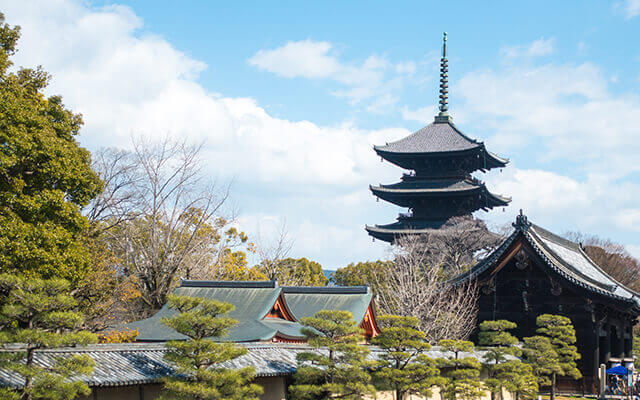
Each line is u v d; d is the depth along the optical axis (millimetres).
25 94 33219
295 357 29500
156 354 24672
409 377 30828
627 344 60375
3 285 19938
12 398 18156
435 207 99250
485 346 43906
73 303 20312
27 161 29656
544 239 59000
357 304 45156
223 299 43062
